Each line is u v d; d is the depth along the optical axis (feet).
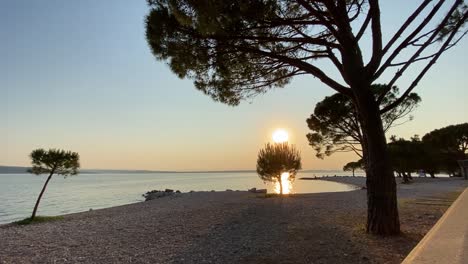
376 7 29.12
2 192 198.08
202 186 239.71
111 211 67.82
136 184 309.42
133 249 29.99
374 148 29.89
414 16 27.30
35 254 29.68
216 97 41.19
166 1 30.96
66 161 62.03
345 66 30.60
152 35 32.40
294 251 25.95
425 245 11.57
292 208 55.31
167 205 74.59
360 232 30.91
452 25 31.94
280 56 32.60
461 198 26.73
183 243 31.42
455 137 167.12
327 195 87.92
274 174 103.30
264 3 26.91
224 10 26.61
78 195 167.84
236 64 36.83
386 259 22.44
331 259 23.25
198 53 32.40
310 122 90.27
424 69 28.78
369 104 29.96
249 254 26.03
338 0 30.60
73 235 39.06
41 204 119.85
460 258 9.94
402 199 63.77
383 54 29.27
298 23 29.94
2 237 39.45
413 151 154.71
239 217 47.03
